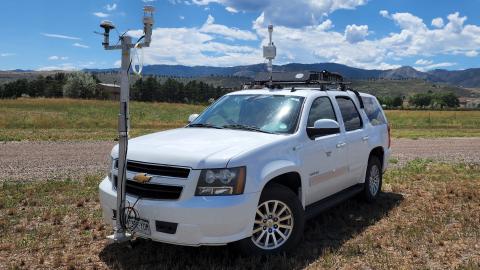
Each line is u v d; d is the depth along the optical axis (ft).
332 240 18.13
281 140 16.49
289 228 16.16
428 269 15.02
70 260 15.38
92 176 29.99
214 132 17.48
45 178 29.27
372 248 17.15
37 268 14.71
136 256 15.72
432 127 115.55
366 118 24.09
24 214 20.81
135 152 15.29
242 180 14.35
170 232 14.06
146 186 14.64
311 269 14.94
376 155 25.72
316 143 18.29
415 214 22.31
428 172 35.09
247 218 14.42
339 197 20.43
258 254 15.28
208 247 16.53
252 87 22.91
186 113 143.64
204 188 13.99
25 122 77.10
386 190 28.09
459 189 27.91
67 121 82.94
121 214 14.70
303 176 17.22
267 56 23.15
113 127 77.41
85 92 344.69
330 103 20.85
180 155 14.39
